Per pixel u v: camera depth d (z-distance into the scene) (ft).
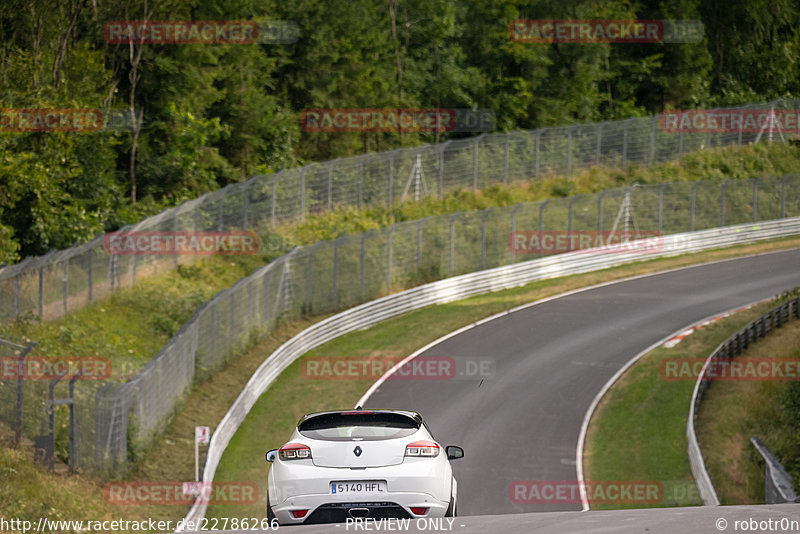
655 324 453.99
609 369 382.63
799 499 162.30
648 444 304.91
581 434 310.86
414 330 441.27
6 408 218.18
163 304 371.35
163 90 547.90
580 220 628.69
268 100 616.80
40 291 308.40
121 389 242.17
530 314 473.67
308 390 352.28
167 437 277.64
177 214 417.08
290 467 107.65
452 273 530.27
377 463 107.04
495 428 313.12
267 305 406.21
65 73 458.09
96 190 451.94
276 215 504.02
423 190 605.31
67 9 462.19
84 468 219.61
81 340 306.96
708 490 241.14
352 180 559.38
